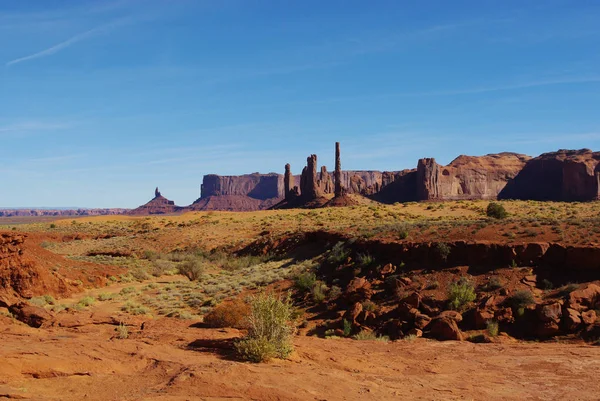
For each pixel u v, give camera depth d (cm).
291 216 8888
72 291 3316
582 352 1627
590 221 3188
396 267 3022
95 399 799
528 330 2056
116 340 1249
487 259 2736
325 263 3641
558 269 2511
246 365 1048
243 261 5394
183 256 6184
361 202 17350
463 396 1063
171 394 833
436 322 2120
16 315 1831
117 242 7625
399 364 1380
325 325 2508
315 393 934
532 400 1072
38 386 835
